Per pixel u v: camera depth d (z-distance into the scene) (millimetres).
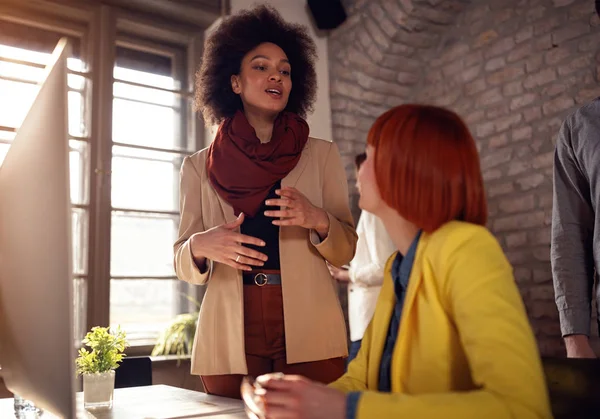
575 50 3252
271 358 1423
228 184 1520
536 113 3398
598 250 1495
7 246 893
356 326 2887
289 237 1478
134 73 3432
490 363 641
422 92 4082
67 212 734
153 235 3369
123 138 3320
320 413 636
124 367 1960
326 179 1632
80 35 3273
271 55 1658
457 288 700
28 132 831
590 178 1526
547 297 3209
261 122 1686
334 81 4078
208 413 1124
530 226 3346
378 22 3852
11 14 3082
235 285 1430
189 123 3547
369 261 2852
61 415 805
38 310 807
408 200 780
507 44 3598
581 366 911
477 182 792
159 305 3348
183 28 3566
